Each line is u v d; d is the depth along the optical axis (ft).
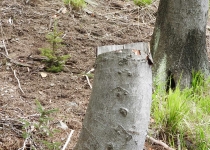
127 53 8.84
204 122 15.34
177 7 17.46
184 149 14.17
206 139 14.38
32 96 15.43
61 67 17.93
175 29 17.61
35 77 17.07
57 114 14.51
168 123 14.75
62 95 15.97
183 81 17.63
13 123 13.37
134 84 8.87
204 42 18.07
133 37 23.17
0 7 22.85
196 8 17.40
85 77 17.74
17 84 16.24
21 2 24.06
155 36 18.38
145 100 9.06
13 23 21.58
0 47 18.95
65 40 21.13
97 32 22.88
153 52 18.39
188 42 17.66
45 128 12.52
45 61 17.84
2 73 16.96
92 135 9.15
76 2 25.02
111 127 8.98
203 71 18.07
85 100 15.88
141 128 9.12
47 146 12.53
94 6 26.66
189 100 16.40
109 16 25.53
